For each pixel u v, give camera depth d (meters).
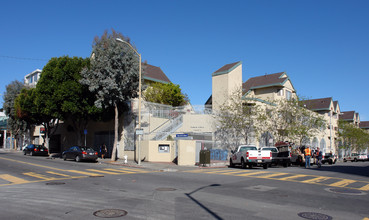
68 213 7.45
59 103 28.48
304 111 34.38
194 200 9.24
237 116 31.02
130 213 7.47
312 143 47.16
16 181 13.48
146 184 12.73
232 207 8.32
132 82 26.66
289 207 8.44
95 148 34.38
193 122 31.91
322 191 11.34
